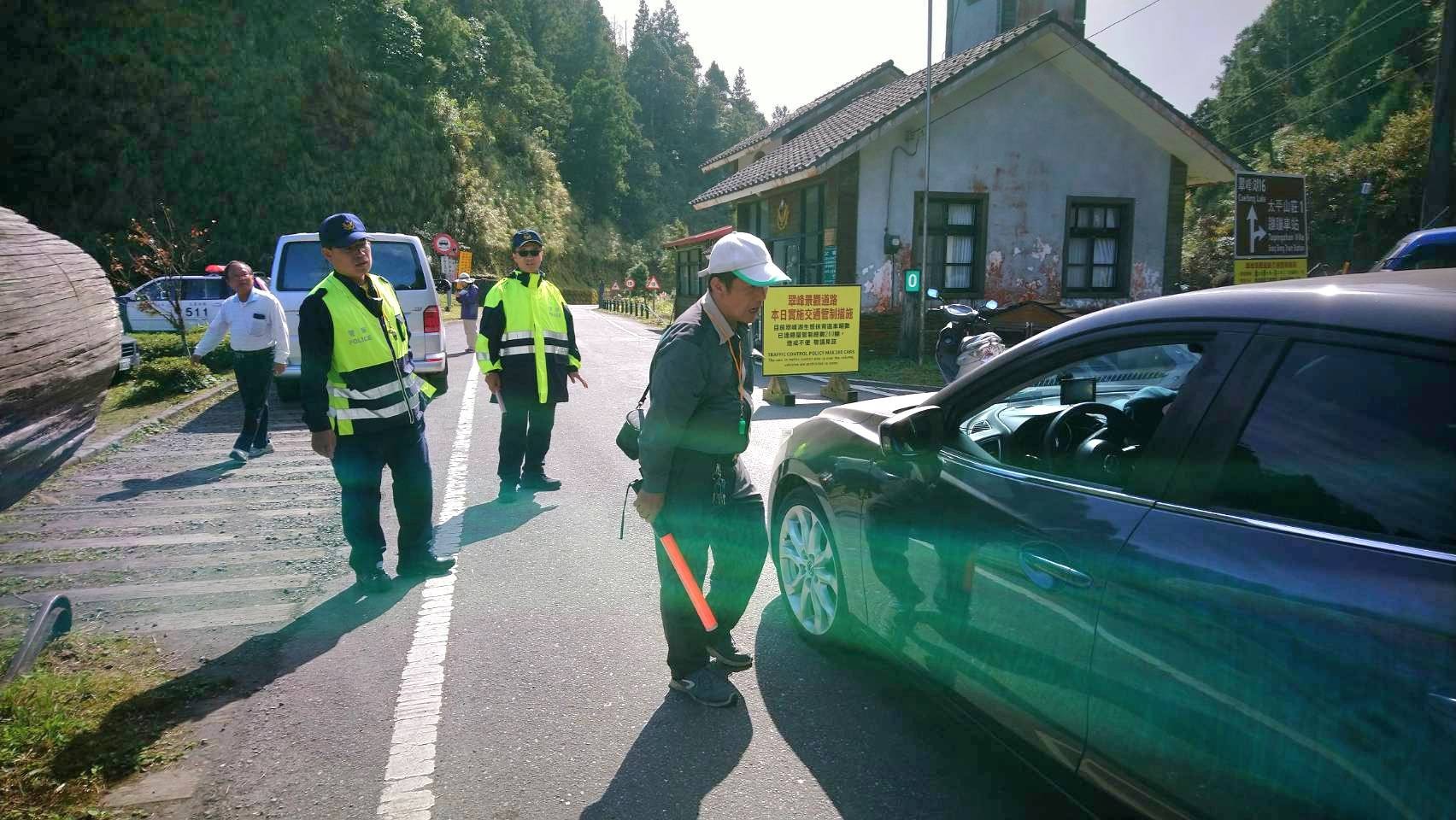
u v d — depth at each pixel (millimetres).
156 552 4801
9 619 3773
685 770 2701
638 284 58594
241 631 3760
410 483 4301
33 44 39094
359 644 3639
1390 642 1409
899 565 2848
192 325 19078
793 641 3643
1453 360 1530
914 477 2787
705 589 3234
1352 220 29969
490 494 6070
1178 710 1771
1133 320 2217
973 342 9375
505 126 69000
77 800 2539
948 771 2676
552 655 3523
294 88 43594
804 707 3076
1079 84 15867
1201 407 1938
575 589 4254
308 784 2645
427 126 50344
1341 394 1690
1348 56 45656
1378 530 1552
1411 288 1732
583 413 9438
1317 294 1834
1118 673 1925
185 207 40750
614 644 3623
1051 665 2146
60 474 6547
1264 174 10852
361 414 4031
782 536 3764
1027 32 14516
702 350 2828
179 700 3146
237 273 6906
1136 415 2830
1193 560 1778
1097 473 2361
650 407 2875
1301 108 48500
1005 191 15828
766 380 12398
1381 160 29422
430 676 3352
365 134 46312
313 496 5984
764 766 2715
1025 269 16172
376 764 2752
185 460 7113
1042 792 2564
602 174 84062
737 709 3072
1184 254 37156
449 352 16734
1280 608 1587
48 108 38750
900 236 15445
